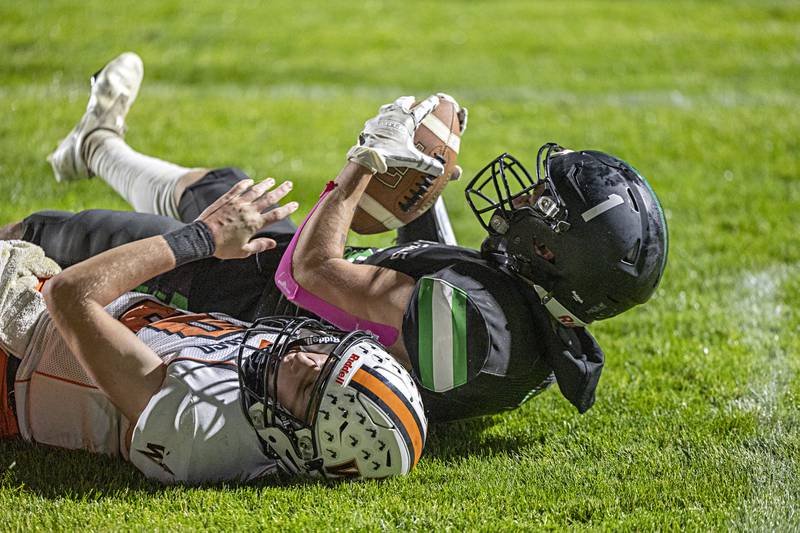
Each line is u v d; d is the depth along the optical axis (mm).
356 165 10633
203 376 9641
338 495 9586
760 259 20141
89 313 9477
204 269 11664
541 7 55438
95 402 10266
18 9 45969
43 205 20422
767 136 30312
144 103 31703
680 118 32812
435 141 11484
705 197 24531
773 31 49906
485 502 9734
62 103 30375
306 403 9461
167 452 9555
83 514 9211
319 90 37812
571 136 30641
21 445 10719
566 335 10359
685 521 9469
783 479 10539
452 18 52438
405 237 12727
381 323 10133
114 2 49375
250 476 10008
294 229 13219
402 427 9445
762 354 15000
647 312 17156
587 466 10867
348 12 52719
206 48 43125
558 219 9750
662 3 56688
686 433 11812
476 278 9945
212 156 25938
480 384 9945
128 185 14797
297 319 9922
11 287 10539
